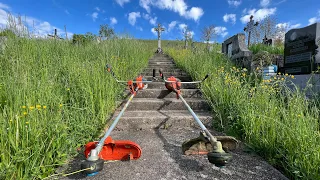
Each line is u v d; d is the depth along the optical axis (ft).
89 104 8.77
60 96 8.48
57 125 6.06
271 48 20.20
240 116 8.16
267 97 8.40
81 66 11.54
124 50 19.71
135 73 16.81
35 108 6.12
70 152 6.23
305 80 10.08
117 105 11.46
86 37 22.15
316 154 4.85
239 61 17.24
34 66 10.62
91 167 4.25
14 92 6.81
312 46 10.57
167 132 9.15
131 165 5.87
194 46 26.37
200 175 5.36
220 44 24.64
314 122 6.13
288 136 5.74
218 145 4.91
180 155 6.59
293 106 6.86
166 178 5.21
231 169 5.66
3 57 10.76
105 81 11.26
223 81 12.00
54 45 14.98
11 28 12.91
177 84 11.42
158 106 11.85
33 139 5.17
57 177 5.16
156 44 52.34
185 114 10.63
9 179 4.33
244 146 7.20
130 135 8.68
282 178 5.21
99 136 8.06
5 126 5.16
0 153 4.57
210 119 10.00
